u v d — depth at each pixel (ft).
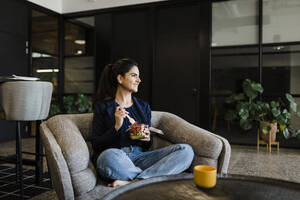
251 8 14.23
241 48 14.43
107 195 2.93
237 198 3.02
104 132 5.40
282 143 13.65
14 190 7.01
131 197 2.99
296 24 13.41
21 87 6.68
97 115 5.44
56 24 17.89
